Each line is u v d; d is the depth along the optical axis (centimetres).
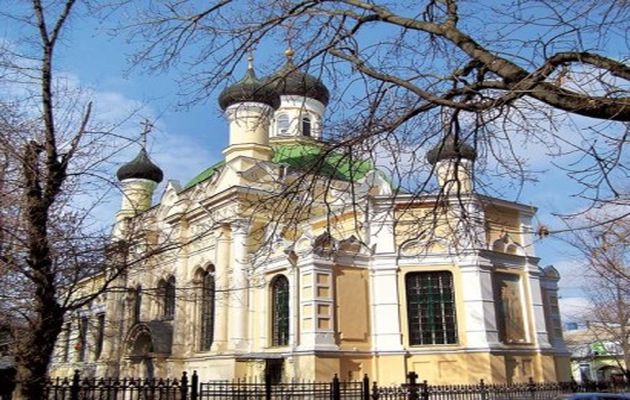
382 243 2925
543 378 2945
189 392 1923
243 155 3588
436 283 2902
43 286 1143
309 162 1180
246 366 3030
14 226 1142
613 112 668
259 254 1284
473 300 2827
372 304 2869
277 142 3916
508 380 2788
